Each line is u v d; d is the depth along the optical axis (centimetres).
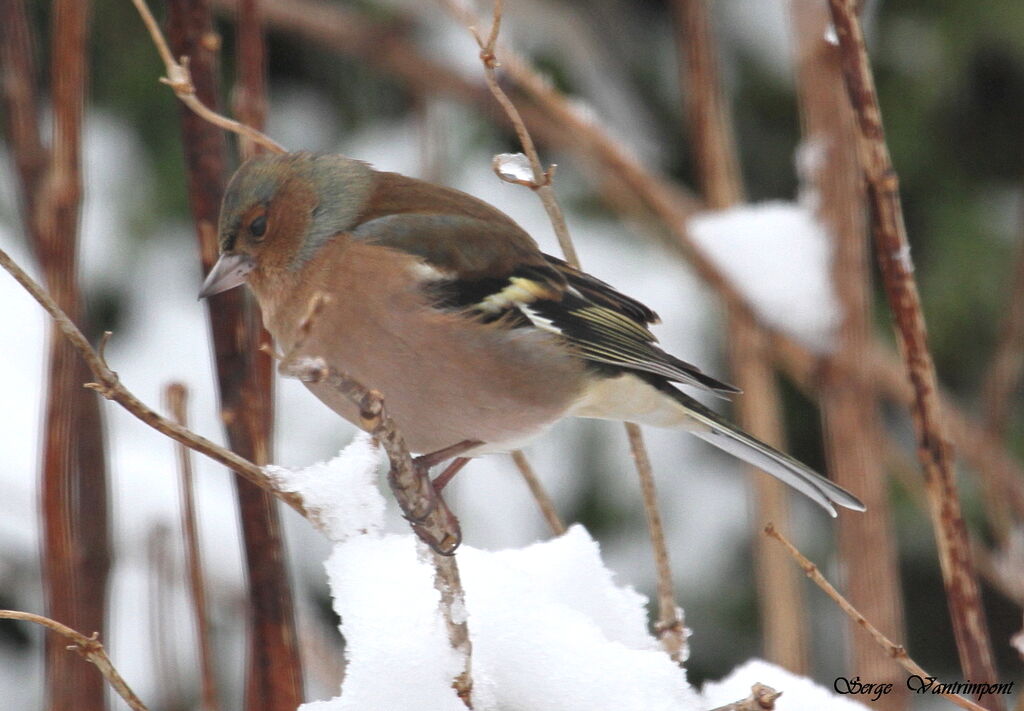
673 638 584
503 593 529
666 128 1262
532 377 655
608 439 1196
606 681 504
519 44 1208
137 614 1011
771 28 1234
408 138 1211
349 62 1243
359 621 489
